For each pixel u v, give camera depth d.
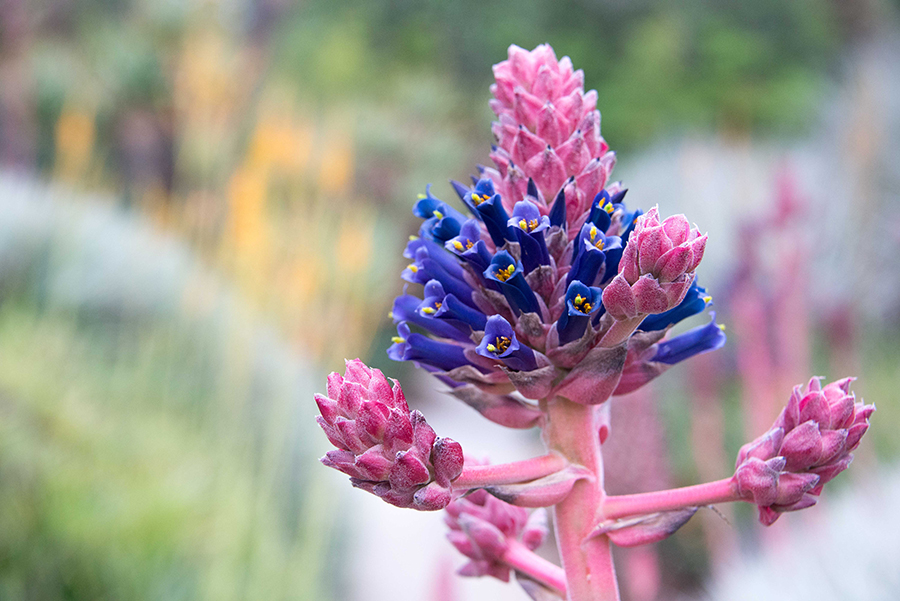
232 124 12.89
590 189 1.96
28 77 12.59
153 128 12.81
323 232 10.63
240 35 15.48
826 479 1.83
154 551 5.72
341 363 10.23
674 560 9.09
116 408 7.02
